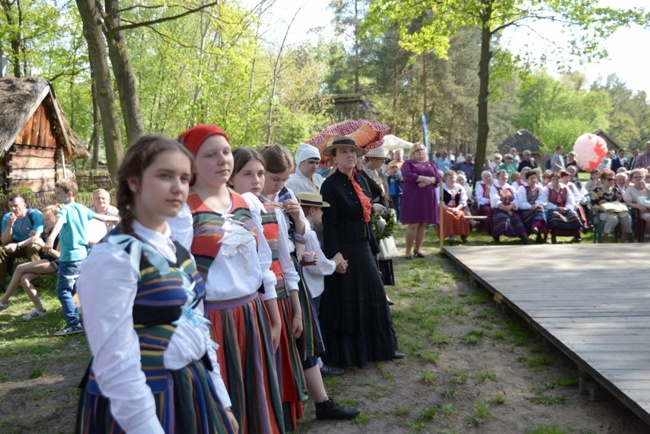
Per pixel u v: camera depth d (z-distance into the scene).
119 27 10.03
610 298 5.70
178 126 21.30
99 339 1.59
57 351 5.20
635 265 7.52
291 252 3.58
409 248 9.16
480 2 14.93
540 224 10.74
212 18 13.41
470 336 5.35
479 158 15.62
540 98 74.50
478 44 36.28
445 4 15.26
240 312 2.41
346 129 5.87
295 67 24.30
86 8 9.76
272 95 19.95
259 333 2.48
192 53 19.73
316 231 4.51
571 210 10.91
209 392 1.88
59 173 13.66
